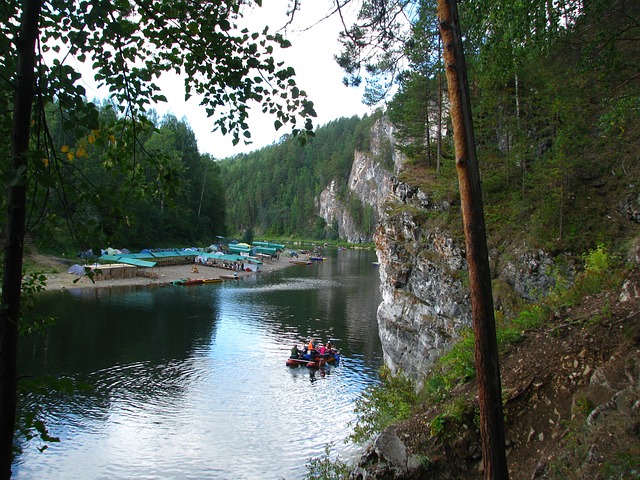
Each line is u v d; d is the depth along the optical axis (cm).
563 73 1291
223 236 11206
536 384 921
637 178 1625
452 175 2211
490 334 582
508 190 2094
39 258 5678
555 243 1677
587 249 1598
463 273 1941
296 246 15450
